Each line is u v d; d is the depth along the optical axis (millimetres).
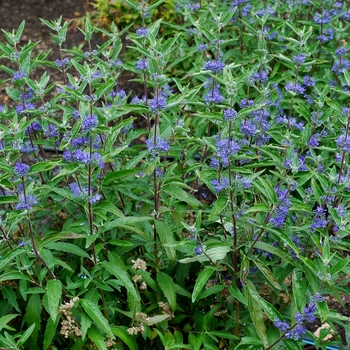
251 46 2248
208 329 1646
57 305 1467
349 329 1574
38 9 3320
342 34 2084
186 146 1896
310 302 1505
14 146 1511
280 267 1625
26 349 1633
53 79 2717
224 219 1595
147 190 1618
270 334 1565
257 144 1725
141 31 1735
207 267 1530
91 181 1555
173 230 1639
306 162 1756
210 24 2262
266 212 1573
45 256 1539
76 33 3076
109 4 2922
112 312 1640
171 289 1629
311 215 1601
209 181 1604
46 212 1693
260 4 2256
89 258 1578
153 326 1673
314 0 2262
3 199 1492
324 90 1771
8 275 1509
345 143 1573
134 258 1728
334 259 1567
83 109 1523
